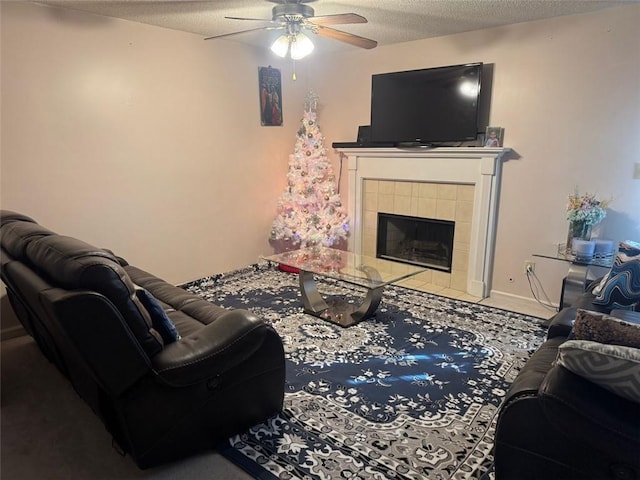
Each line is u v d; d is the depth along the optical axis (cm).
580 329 144
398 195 440
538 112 346
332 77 469
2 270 209
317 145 463
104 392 176
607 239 328
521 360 276
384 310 360
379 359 277
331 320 334
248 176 449
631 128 308
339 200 472
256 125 447
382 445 196
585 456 133
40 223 315
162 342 174
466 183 388
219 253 437
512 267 381
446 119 385
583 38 317
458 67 370
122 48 338
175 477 178
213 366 178
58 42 305
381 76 417
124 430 174
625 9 297
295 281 433
